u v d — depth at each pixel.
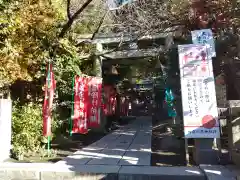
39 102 11.51
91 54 15.58
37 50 10.55
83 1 13.13
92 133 16.75
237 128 7.95
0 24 8.28
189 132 8.02
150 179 6.81
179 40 11.43
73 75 12.66
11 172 7.46
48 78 10.20
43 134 9.95
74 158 8.95
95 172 7.09
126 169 7.33
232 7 9.02
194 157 8.80
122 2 8.96
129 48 16.42
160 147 11.71
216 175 6.59
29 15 9.00
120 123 24.55
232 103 8.07
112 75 21.20
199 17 9.71
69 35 12.92
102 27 14.62
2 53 8.81
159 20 11.77
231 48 9.85
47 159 9.20
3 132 9.16
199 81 8.13
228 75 10.20
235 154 7.70
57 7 10.04
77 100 12.47
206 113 8.02
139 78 25.12
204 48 8.23
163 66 14.90
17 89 11.64
